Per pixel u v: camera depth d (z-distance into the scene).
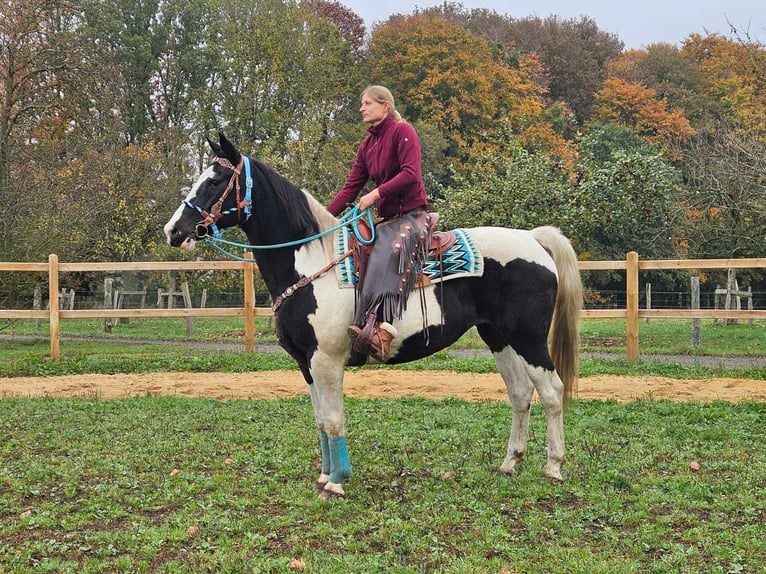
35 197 17.19
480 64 35.66
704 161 18.12
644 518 4.57
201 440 6.70
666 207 17.33
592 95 42.72
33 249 16.55
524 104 35.91
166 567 3.96
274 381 10.49
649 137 34.41
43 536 4.42
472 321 5.36
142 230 22.33
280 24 34.31
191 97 35.44
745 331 17.02
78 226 18.78
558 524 4.48
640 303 26.42
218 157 5.10
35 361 12.29
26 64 18.44
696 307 14.15
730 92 36.50
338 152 24.75
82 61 19.12
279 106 33.09
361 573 3.83
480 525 4.50
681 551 4.03
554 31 46.50
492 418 7.60
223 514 4.71
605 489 5.16
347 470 5.19
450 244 5.21
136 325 22.41
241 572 3.89
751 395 8.95
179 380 10.70
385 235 5.05
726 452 6.02
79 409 8.27
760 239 16.42
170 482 5.41
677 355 13.07
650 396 8.71
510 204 16.55
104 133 22.78
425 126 32.03
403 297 5.01
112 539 4.33
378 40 38.69
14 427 7.36
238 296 23.97
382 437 6.76
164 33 36.25
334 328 5.00
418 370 11.21
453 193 17.38
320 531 4.42
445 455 6.12
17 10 18.31
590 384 9.81
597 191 16.34
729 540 4.19
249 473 5.68
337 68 36.22
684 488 5.10
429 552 4.13
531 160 16.72
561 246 5.53
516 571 3.86
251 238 5.20
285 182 5.16
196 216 4.99
